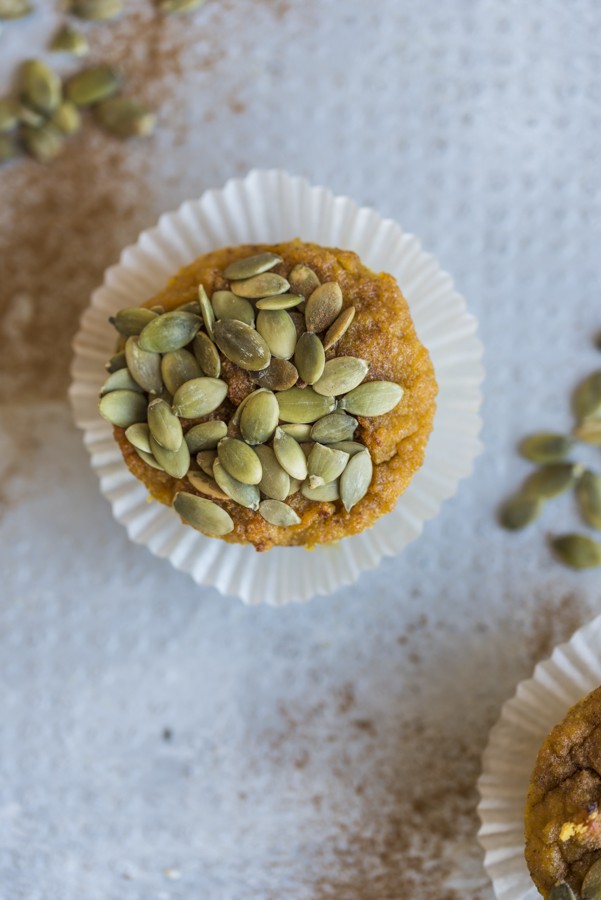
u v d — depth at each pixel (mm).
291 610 437
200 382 391
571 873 388
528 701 412
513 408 434
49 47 438
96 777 438
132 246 422
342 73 438
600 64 435
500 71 436
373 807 432
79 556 439
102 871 437
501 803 411
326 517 397
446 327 417
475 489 434
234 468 389
